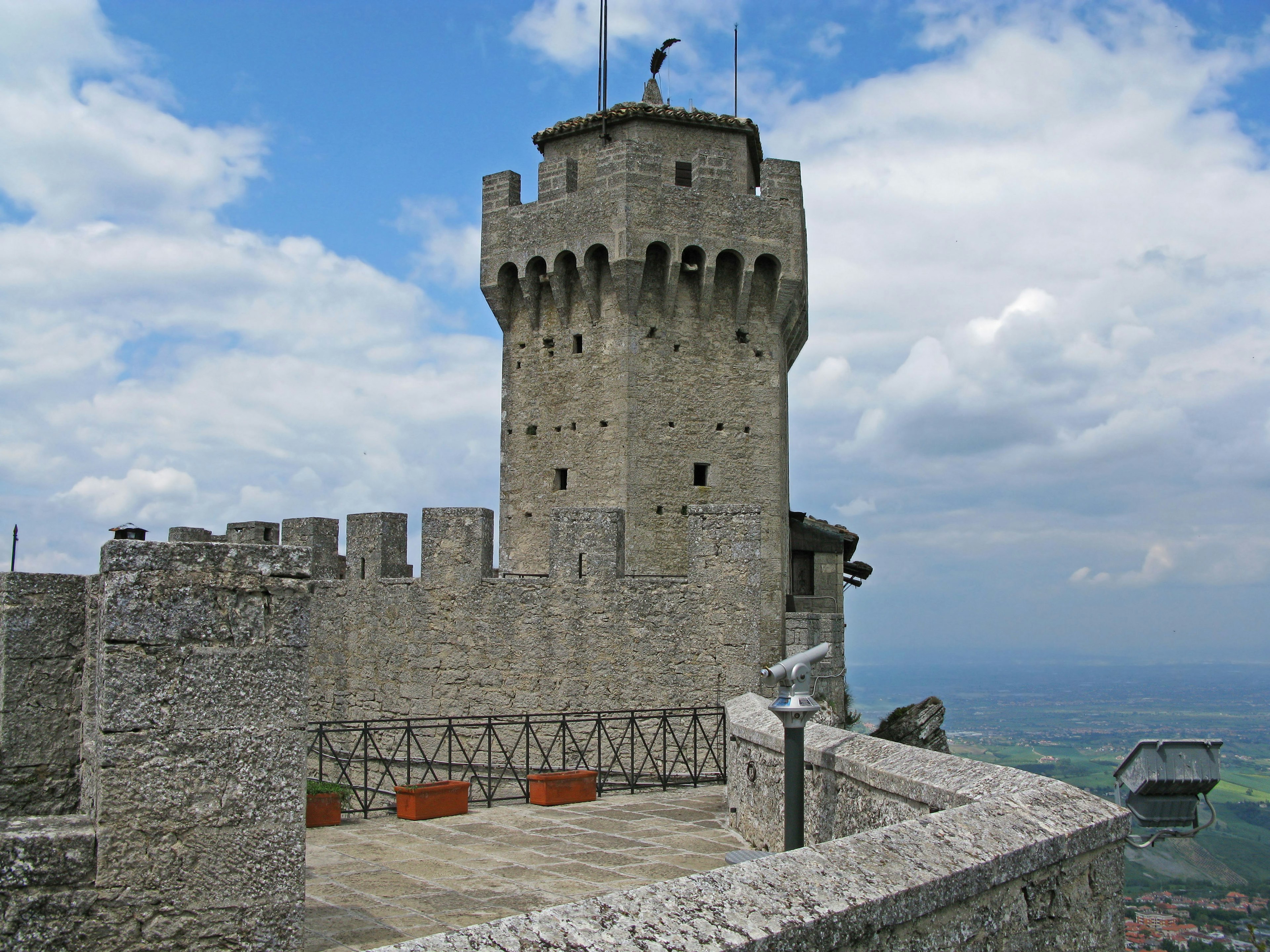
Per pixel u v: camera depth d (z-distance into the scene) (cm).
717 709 2403
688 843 1455
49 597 855
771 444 3506
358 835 1538
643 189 3384
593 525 2550
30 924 673
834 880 613
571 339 3522
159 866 707
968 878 672
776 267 3528
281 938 733
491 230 3644
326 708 2894
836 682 3216
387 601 2797
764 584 3434
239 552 748
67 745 851
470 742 2633
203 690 729
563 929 511
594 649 2523
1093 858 818
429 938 495
